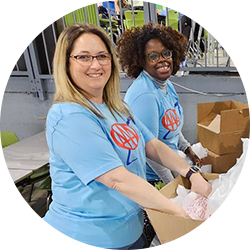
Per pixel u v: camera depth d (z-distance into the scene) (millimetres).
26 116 1733
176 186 1537
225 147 1646
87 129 1195
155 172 1597
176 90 1661
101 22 1604
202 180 1506
